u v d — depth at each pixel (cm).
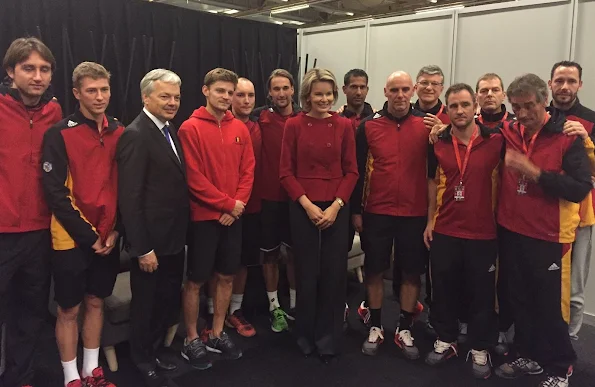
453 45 386
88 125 222
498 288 273
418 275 281
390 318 342
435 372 266
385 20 429
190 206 255
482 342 262
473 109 246
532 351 248
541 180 220
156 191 233
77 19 354
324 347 274
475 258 254
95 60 366
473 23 374
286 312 344
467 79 384
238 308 319
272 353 286
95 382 234
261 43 464
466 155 250
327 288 272
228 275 272
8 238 213
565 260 234
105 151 228
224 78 253
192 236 257
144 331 245
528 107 223
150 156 230
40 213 220
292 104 321
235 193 263
